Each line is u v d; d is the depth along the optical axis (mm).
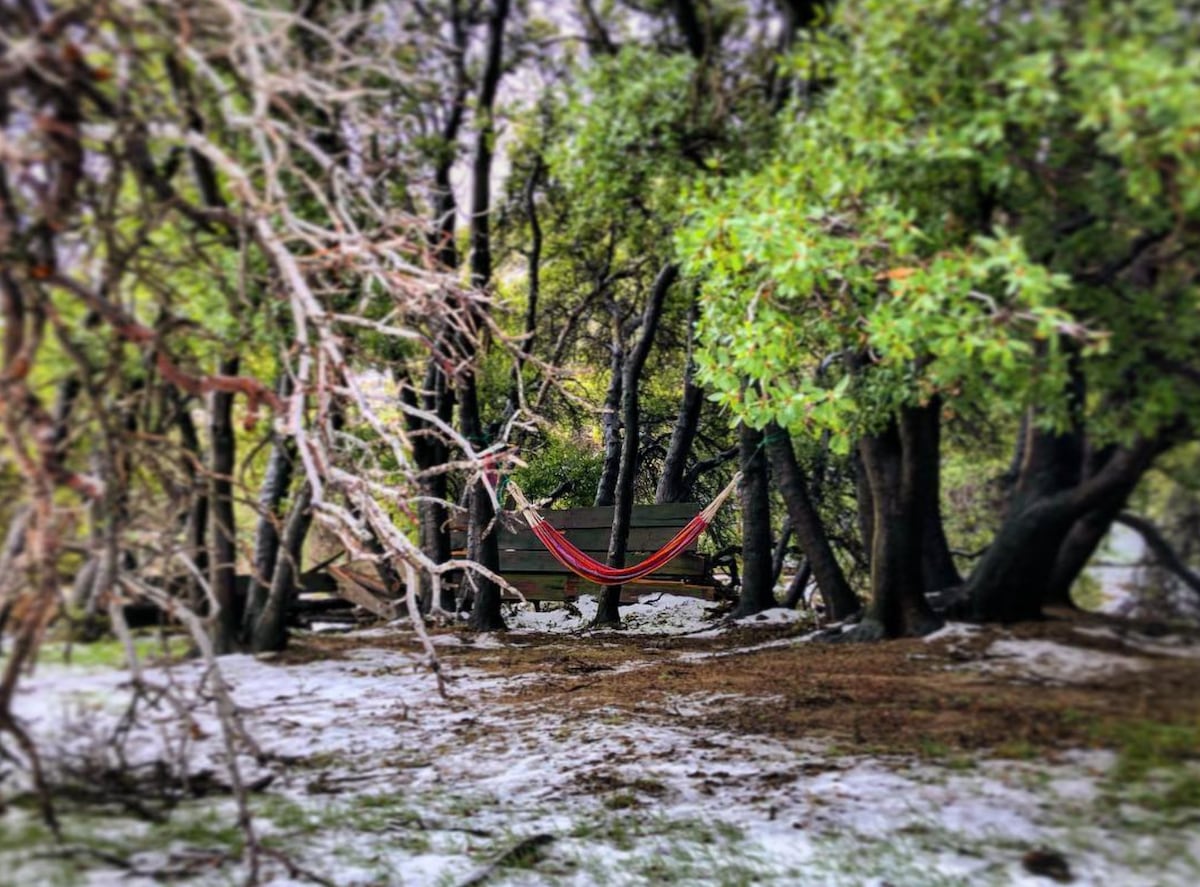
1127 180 3318
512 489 5574
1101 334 3395
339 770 4258
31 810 3664
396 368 4754
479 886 2961
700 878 2887
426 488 3967
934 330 3727
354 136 4930
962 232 3904
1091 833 2908
